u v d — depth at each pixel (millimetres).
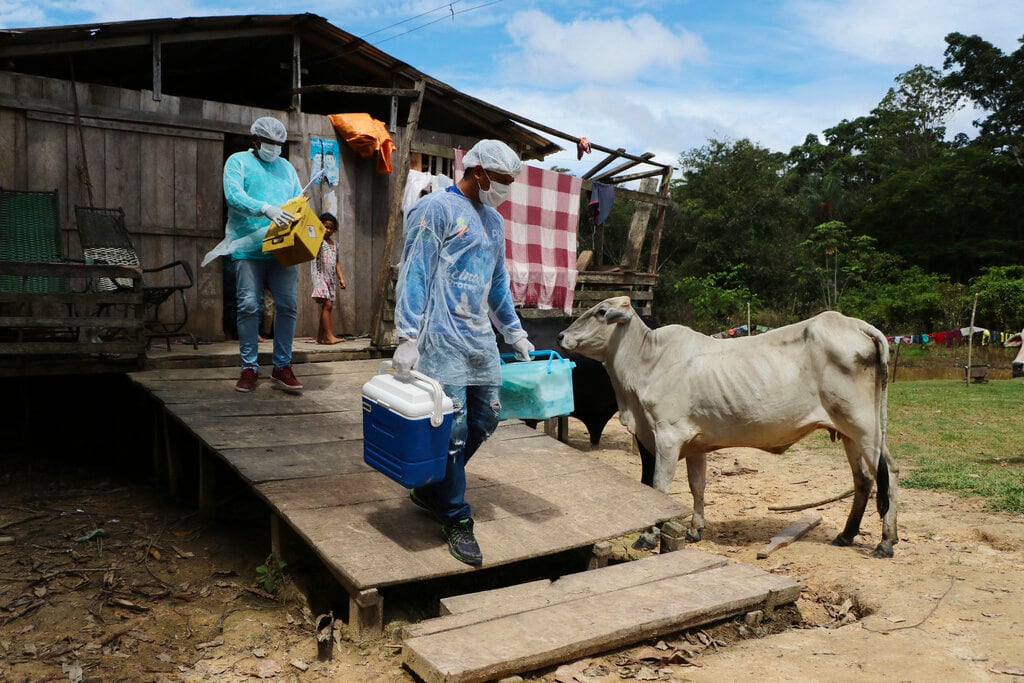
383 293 7941
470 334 4055
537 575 4949
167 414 5906
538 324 7828
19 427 7367
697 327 35250
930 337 19016
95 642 3977
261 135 6000
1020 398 12664
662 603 4039
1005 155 40219
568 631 3701
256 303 6156
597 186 9570
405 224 4023
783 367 5133
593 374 7895
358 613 3922
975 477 7207
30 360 6363
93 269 6180
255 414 5754
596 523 4750
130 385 7609
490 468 5473
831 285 36812
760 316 34844
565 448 6012
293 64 8781
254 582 4676
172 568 4793
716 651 3871
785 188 45094
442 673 3289
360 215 9227
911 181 39625
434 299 3973
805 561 5137
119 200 7848
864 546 5457
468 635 3648
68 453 6887
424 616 4285
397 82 9523
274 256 5871
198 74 10328
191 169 8203
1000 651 3742
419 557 4109
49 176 7504
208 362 7105
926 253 38844
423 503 4469
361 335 9234
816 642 3924
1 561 4707
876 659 3660
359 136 8812
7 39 7152
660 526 5086
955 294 32062
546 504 4934
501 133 10820
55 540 5031
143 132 7914
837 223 37719
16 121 7316
